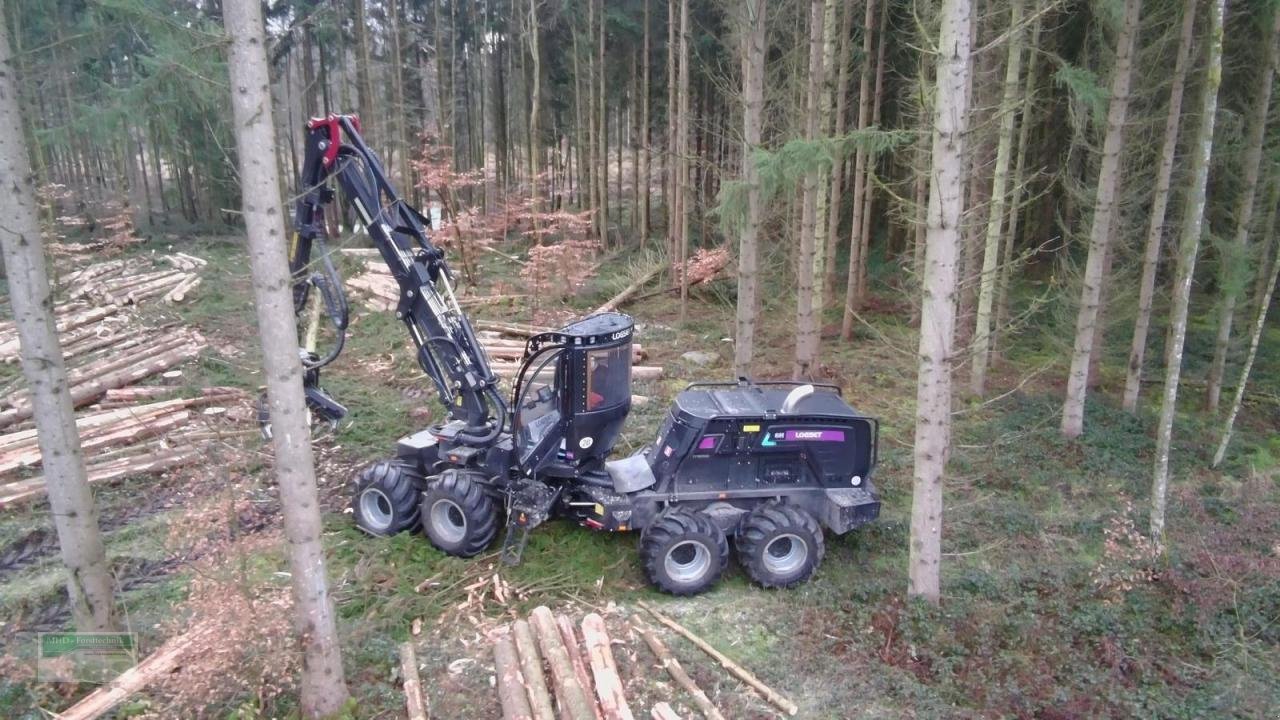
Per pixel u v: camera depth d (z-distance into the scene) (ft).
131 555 23.02
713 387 26.27
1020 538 26.55
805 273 36.58
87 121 21.11
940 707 17.84
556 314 53.11
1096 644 21.20
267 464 29.35
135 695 16.66
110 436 30.63
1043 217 60.54
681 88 53.26
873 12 51.52
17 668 17.48
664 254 67.31
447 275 24.06
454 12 78.13
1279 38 33.01
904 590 22.35
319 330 48.26
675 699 17.71
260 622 17.60
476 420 23.86
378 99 82.89
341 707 16.47
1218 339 38.47
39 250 15.88
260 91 12.92
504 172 88.94
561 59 80.28
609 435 24.22
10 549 23.84
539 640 18.99
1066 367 45.06
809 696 18.07
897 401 39.09
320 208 22.82
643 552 21.91
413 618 20.57
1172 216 46.42
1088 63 40.45
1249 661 20.27
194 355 40.27
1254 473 30.89
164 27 15.96
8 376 37.27
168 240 79.51
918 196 42.47
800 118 41.27
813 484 24.11
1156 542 24.95
